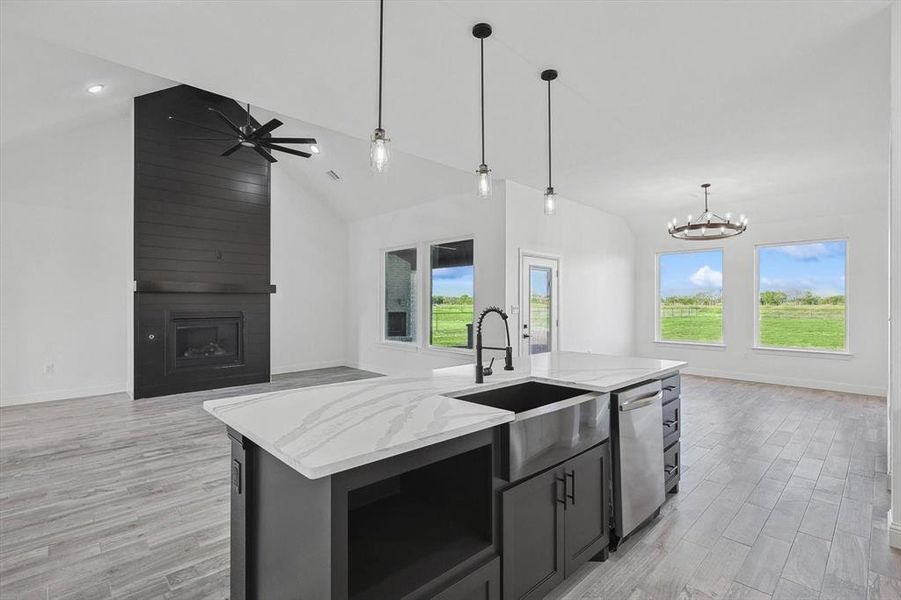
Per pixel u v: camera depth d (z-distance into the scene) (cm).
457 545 156
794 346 648
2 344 525
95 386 586
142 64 267
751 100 321
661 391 264
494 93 311
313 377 706
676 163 467
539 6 219
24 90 407
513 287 550
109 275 598
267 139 436
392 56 263
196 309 595
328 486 118
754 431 425
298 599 132
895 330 230
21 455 357
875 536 239
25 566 210
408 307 707
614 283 741
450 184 592
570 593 193
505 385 228
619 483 222
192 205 591
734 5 218
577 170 495
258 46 249
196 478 312
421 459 138
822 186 552
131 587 195
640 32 240
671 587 198
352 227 820
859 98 315
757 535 241
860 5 218
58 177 559
